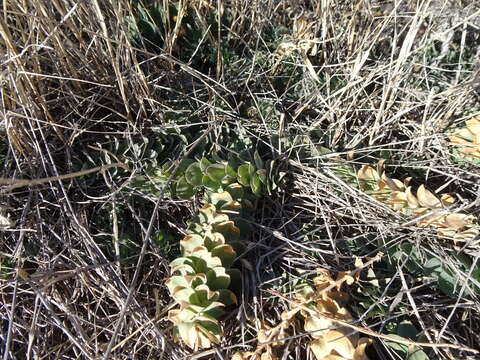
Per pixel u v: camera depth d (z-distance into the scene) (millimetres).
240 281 248
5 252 255
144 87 297
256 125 310
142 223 275
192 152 296
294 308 223
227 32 360
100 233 255
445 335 232
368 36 319
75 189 278
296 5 367
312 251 262
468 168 293
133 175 268
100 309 248
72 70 282
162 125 298
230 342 236
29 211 263
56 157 287
